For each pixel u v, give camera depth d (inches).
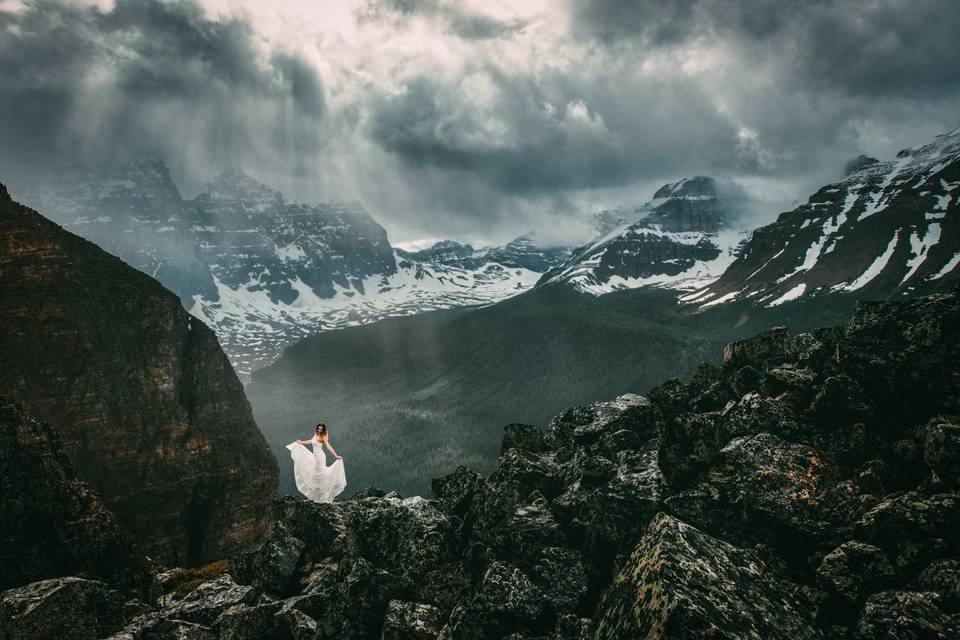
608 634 345.7
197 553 4990.2
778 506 479.2
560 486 674.2
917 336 543.8
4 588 737.0
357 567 570.9
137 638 539.8
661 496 531.5
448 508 690.2
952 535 394.3
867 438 526.6
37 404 4534.9
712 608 318.7
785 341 746.8
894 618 344.8
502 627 476.1
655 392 727.7
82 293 5221.5
